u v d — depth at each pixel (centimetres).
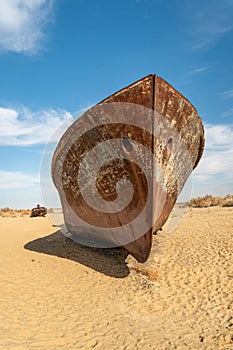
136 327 376
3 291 437
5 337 315
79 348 320
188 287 507
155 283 521
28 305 407
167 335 355
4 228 1103
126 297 468
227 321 389
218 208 1661
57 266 588
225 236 826
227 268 579
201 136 662
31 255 657
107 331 363
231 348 322
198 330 368
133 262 635
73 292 477
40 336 334
